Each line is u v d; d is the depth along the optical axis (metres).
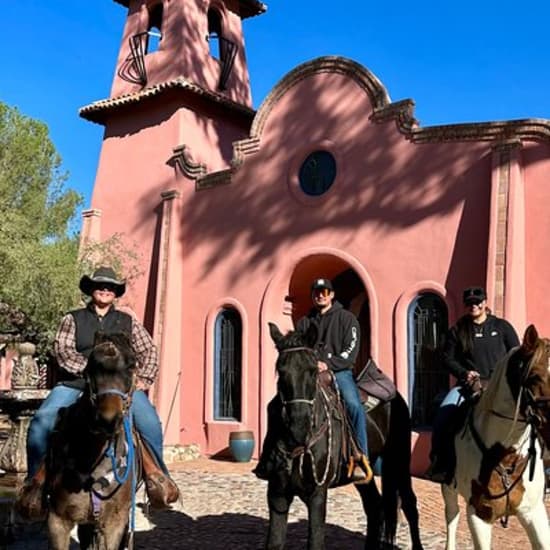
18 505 5.71
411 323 14.22
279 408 6.26
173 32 20.11
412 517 7.98
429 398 13.88
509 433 5.70
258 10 22.48
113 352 4.96
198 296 17.75
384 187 14.86
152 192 19.17
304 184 16.17
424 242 14.17
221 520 9.93
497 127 13.42
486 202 13.48
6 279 17.17
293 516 10.03
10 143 23.88
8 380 31.59
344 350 7.19
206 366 17.31
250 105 21.81
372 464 7.76
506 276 12.71
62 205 25.58
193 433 17.38
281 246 16.33
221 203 17.64
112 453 5.40
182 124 19.09
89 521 5.47
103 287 6.06
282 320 16.62
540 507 5.83
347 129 15.57
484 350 6.86
